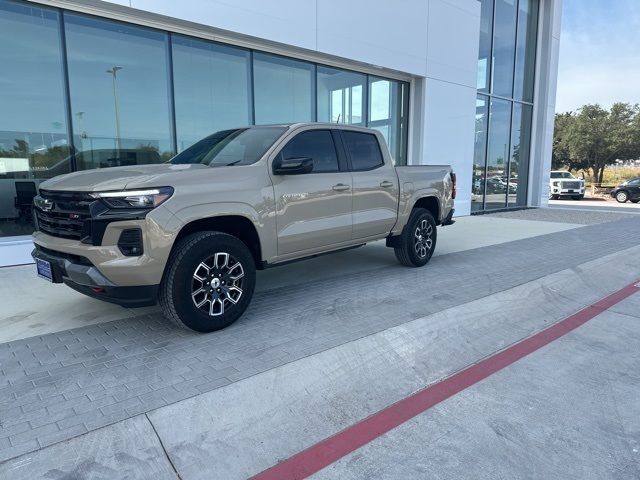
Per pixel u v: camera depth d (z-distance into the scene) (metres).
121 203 3.54
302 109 10.30
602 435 2.68
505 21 15.55
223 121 9.03
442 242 9.22
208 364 3.43
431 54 12.13
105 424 2.66
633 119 37.91
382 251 8.07
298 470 2.38
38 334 4.01
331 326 4.23
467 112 13.55
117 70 7.67
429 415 2.89
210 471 2.36
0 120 6.86
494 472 2.36
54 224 3.99
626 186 25.77
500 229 11.33
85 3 7.00
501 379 3.39
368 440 2.63
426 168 6.76
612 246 8.77
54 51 7.09
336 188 5.13
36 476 2.25
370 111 11.70
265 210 4.39
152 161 8.26
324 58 10.16
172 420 2.73
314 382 3.23
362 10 10.34
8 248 6.66
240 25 8.35
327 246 5.23
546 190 18.19
